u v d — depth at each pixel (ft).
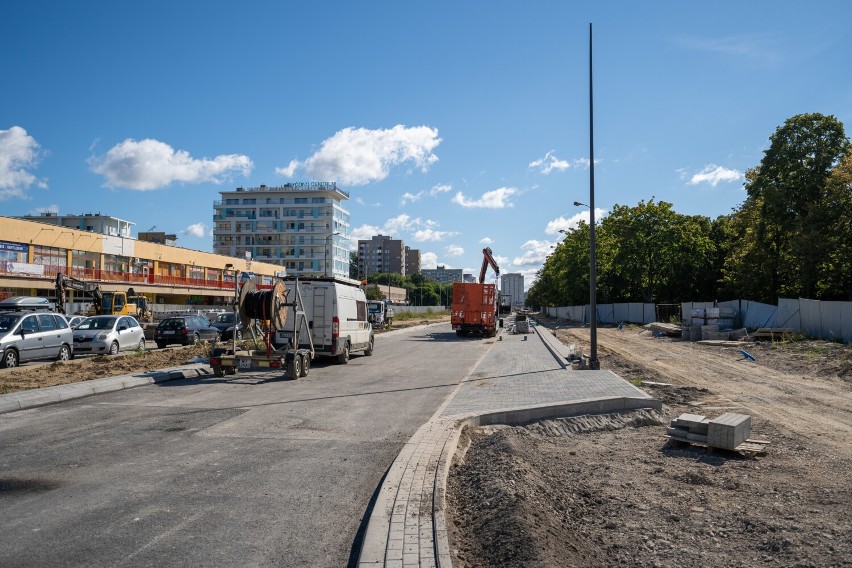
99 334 71.00
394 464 21.66
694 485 21.03
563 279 231.50
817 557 14.47
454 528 16.08
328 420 31.94
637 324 173.88
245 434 28.27
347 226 418.72
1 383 42.96
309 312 60.59
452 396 40.27
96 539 15.42
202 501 18.56
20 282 154.10
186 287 224.12
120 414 33.24
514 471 20.63
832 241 105.70
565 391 41.09
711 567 14.17
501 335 128.77
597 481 21.49
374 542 14.65
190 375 51.42
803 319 90.02
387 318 162.20
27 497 18.78
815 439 29.19
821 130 117.70
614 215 185.98
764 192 121.49
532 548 13.64
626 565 14.37
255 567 13.96
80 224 328.29
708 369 60.49
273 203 388.37
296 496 19.16
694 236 179.63
